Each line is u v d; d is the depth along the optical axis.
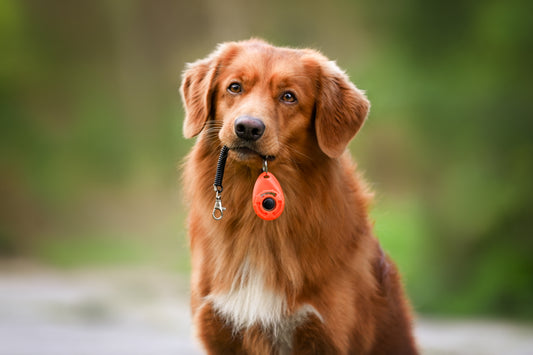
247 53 5.63
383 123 16.33
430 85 14.70
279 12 31.28
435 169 14.82
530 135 14.11
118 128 31.81
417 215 17.95
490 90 14.31
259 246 5.46
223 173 5.45
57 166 28.61
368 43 18.67
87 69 33.75
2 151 27.66
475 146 14.42
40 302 13.29
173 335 10.70
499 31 14.30
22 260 21.72
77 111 31.72
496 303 13.62
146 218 27.73
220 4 33.78
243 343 5.55
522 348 9.34
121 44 35.44
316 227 5.40
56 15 32.97
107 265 20.33
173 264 20.02
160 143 32.03
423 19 15.11
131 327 11.56
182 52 36.16
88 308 12.95
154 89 35.38
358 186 5.91
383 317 5.77
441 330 11.17
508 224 14.31
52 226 26.56
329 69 5.74
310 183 5.50
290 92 5.50
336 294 5.37
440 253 14.80
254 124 5.11
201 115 5.75
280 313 5.39
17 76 29.45
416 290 14.48
